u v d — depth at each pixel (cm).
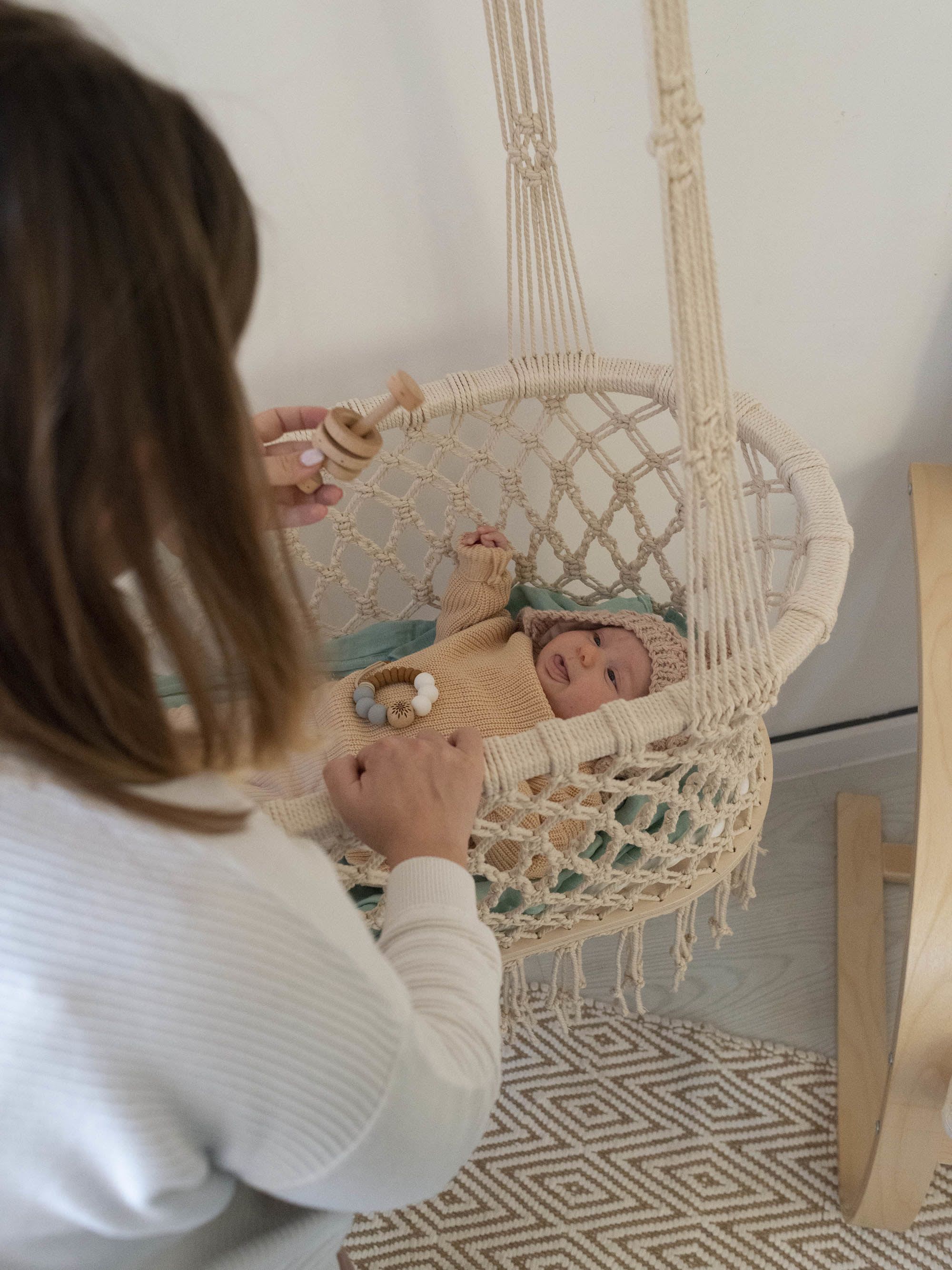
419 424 98
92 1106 30
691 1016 128
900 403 112
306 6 78
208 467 29
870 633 139
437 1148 39
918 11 82
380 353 101
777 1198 110
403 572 112
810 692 147
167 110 27
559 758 63
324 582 110
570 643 107
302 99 83
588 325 96
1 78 24
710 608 63
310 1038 31
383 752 59
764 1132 116
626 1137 116
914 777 153
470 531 119
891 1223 104
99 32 30
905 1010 86
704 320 51
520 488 108
